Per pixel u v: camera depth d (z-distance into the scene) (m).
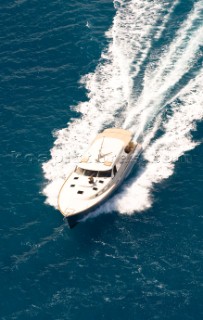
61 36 98.44
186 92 85.88
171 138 79.25
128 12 102.88
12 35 99.06
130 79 88.62
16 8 104.94
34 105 85.75
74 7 104.81
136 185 73.12
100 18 101.94
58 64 93.00
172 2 104.00
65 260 64.62
